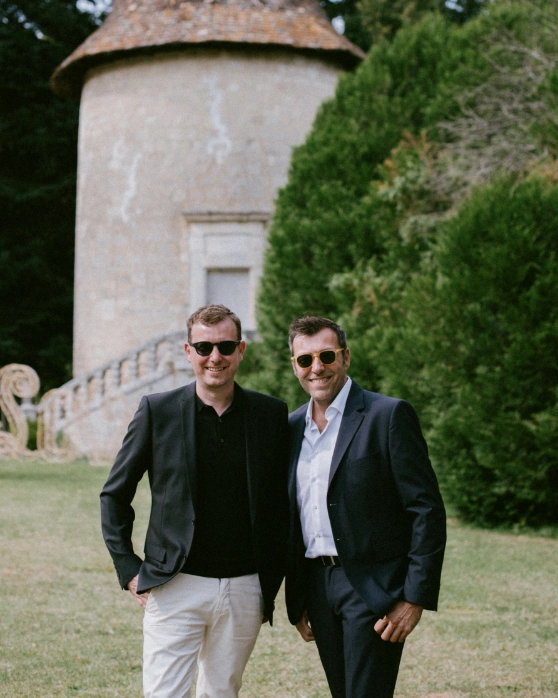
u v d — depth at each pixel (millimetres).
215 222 19266
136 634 5453
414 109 12383
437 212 11531
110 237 19859
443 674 4742
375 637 3021
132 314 19531
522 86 11344
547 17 11602
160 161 19547
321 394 3203
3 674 4660
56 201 27094
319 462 3199
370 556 3082
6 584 6625
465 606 6145
